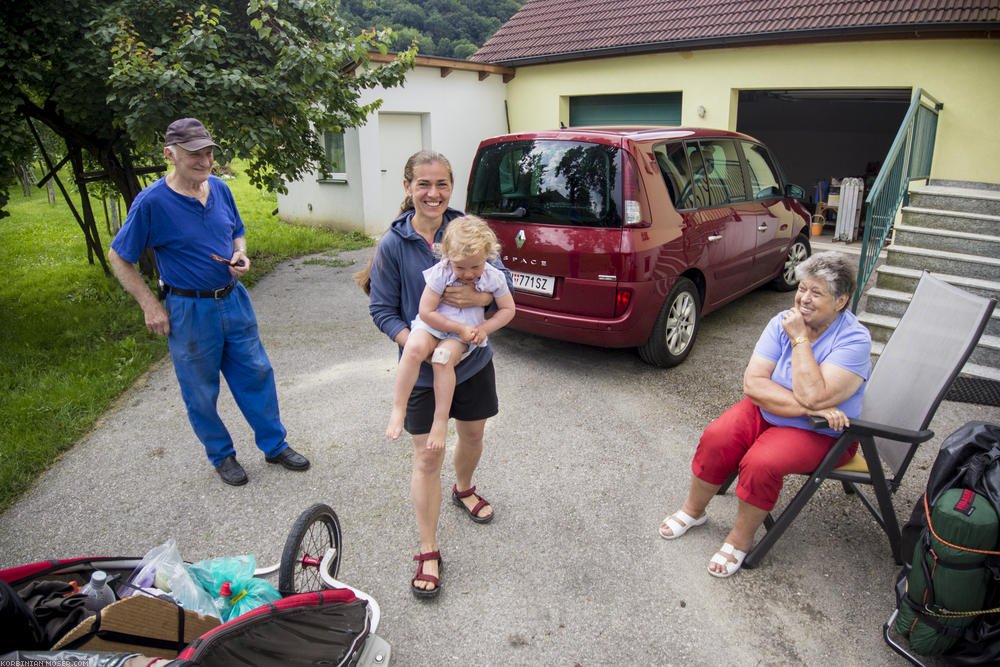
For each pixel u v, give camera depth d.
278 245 10.38
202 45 6.02
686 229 5.02
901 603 2.52
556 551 3.15
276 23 6.79
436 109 11.80
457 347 2.66
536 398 4.77
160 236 3.37
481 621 2.73
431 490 2.85
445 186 2.71
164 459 4.08
